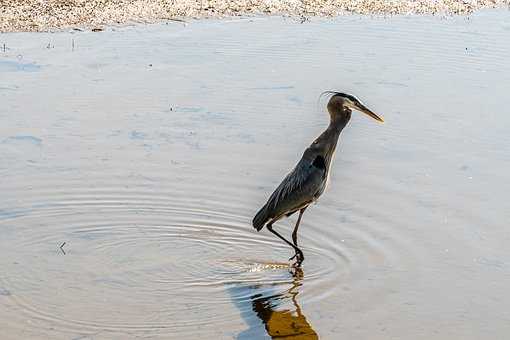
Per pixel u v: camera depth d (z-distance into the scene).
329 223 13.00
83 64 20.61
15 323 10.05
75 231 12.65
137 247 12.25
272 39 23.44
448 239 12.41
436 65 21.06
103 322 10.17
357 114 17.78
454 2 28.81
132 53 21.69
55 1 26.92
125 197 13.73
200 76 19.88
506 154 15.65
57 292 10.91
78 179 14.30
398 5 28.14
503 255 11.96
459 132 16.72
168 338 9.82
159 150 15.57
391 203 13.61
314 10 27.17
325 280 11.32
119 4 26.83
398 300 10.82
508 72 20.52
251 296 10.92
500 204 13.56
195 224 12.98
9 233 12.48
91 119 17.02
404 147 16.02
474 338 9.97
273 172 14.72
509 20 26.31
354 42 23.27
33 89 18.69
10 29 23.73
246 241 12.53
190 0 27.69
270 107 17.94
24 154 15.23
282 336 9.92
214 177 14.49
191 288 11.11
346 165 15.16
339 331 10.08
